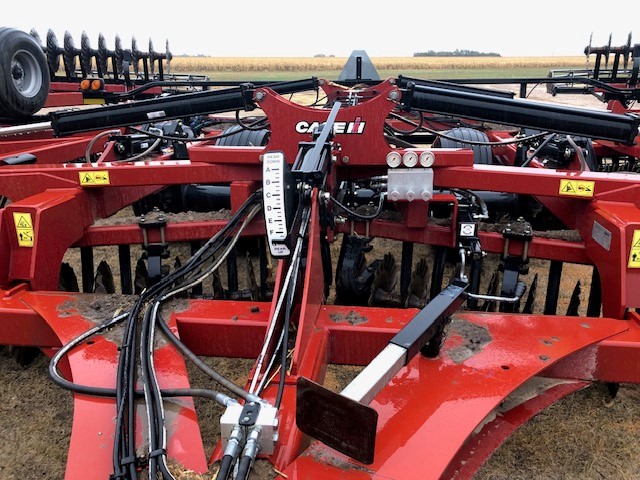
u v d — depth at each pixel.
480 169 3.46
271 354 2.12
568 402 3.14
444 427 1.82
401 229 3.72
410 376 2.06
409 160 3.17
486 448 2.08
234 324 2.45
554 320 2.49
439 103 3.49
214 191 5.27
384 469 1.64
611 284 2.80
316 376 2.10
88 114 3.97
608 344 2.32
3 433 2.89
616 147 6.57
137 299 2.65
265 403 1.72
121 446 1.70
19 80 5.52
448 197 3.59
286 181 2.18
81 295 2.72
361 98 5.40
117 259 5.61
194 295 3.86
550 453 2.76
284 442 1.71
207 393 1.83
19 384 3.29
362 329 2.40
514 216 5.12
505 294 3.43
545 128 3.47
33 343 2.60
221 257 2.89
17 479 2.59
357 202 4.25
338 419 1.49
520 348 2.24
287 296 2.26
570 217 3.55
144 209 5.71
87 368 2.11
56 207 3.17
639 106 9.41
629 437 2.87
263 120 5.41
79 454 1.74
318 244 2.60
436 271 3.85
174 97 3.90
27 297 2.70
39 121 5.90
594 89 7.81
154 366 2.10
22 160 4.27
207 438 2.88
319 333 2.37
